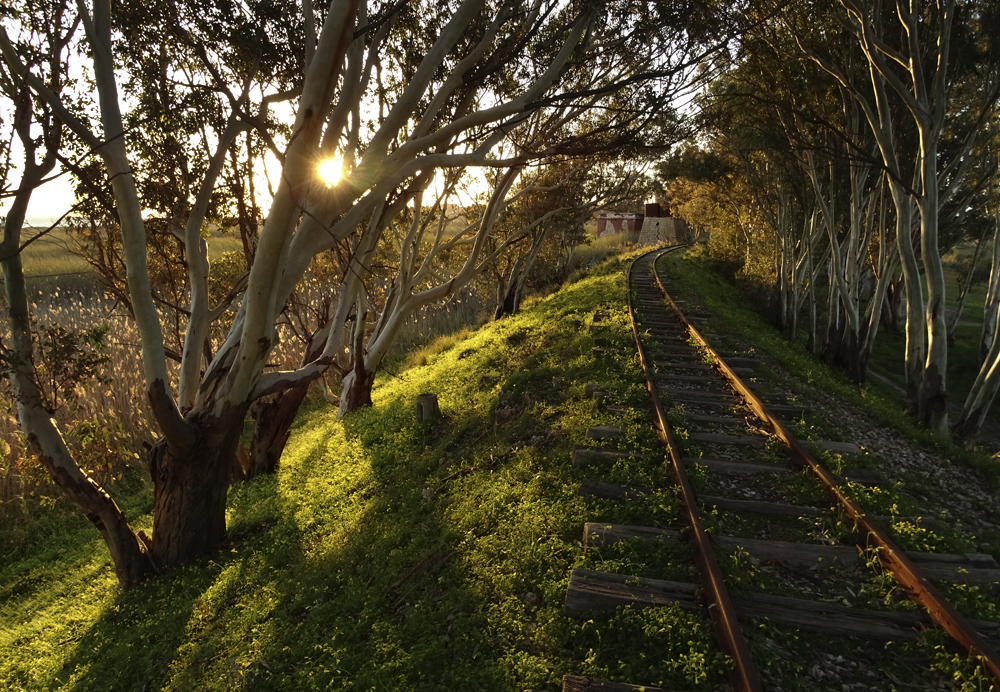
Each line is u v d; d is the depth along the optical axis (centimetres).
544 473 565
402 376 1441
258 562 595
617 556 418
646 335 1143
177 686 427
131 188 536
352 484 746
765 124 1478
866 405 922
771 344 1395
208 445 641
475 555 463
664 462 550
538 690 317
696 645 324
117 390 1160
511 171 1009
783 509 476
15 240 551
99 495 614
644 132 723
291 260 588
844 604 368
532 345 1205
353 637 416
